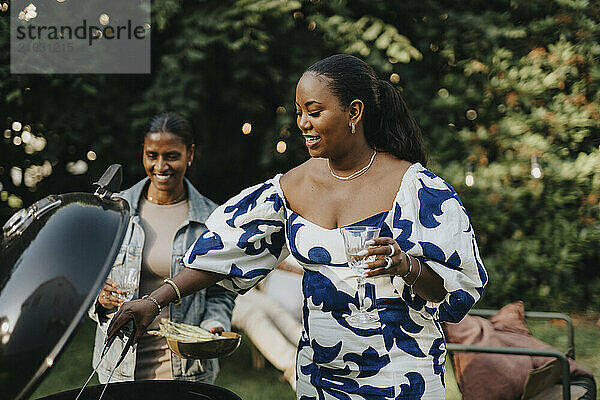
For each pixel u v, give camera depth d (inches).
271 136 226.7
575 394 119.2
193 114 224.5
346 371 71.0
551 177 235.1
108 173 72.5
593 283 245.0
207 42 208.2
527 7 245.9
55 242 59.2
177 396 76.2
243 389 166.9
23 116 218.7
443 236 67.8
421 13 241.3
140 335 75.0
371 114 72.9
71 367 184.9
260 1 206.5
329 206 72.9
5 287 56.3
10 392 50.3
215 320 97.0
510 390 118.3
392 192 71.2
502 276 237.1
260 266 80.4
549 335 214.4
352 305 70.6
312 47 223.8
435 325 72.5
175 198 103.5
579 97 239.0
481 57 243.6
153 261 98.3
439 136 238.1
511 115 242.7
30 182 232.4
